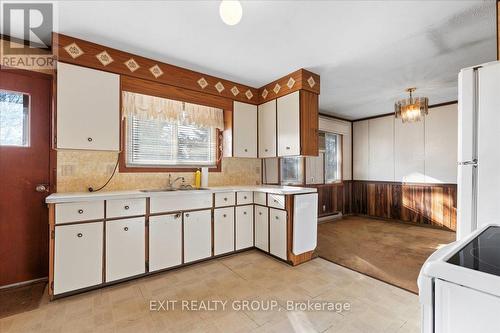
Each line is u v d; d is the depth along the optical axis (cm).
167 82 284
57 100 219
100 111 239
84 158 258
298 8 185
